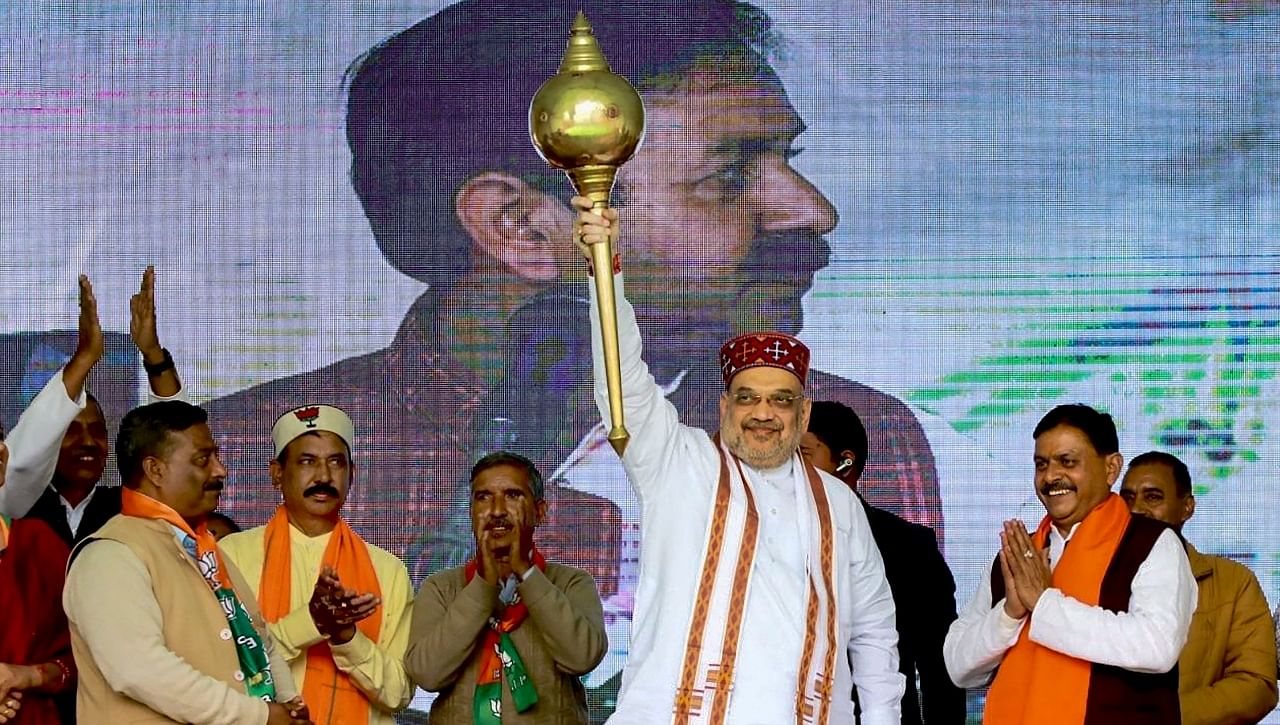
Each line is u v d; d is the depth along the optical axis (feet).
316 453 26.37
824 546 22.20
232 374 35.01
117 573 21.03
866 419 34.99
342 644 24.52
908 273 35.14
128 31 35.45
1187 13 35.22
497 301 35.24
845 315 35.14
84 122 35.35
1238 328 34.86
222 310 35.14
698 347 35.09
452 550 34.88
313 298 35.14
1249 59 35.14
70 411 25.41
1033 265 35.04
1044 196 35.14
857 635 22.91
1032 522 34.81
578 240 18.35
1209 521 34.60
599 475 34.99
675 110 35.29
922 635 26.89
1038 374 34.94
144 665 20.71
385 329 35.14
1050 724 22.50
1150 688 22.44
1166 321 34.88
